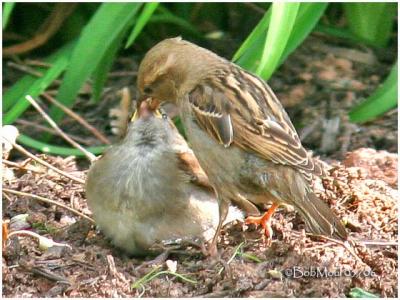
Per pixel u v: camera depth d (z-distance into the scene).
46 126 16.39
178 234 10.80
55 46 18.19
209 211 10.91
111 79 17.72
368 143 15.46
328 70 17.52
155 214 10.67
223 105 11.18
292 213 11.77
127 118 10.90
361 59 17.81
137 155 10.63
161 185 10.62
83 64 14.89
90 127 15.52
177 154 10.72
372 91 16.92
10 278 10.36
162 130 10.70
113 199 10.66
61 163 12.98
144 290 10.18
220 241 11.20
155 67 11.79
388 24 16.91
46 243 10.84
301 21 14.48
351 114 14.73
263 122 10.96
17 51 17.56
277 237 11.31
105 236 11.34
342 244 10.92
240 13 18.56
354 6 16.75
